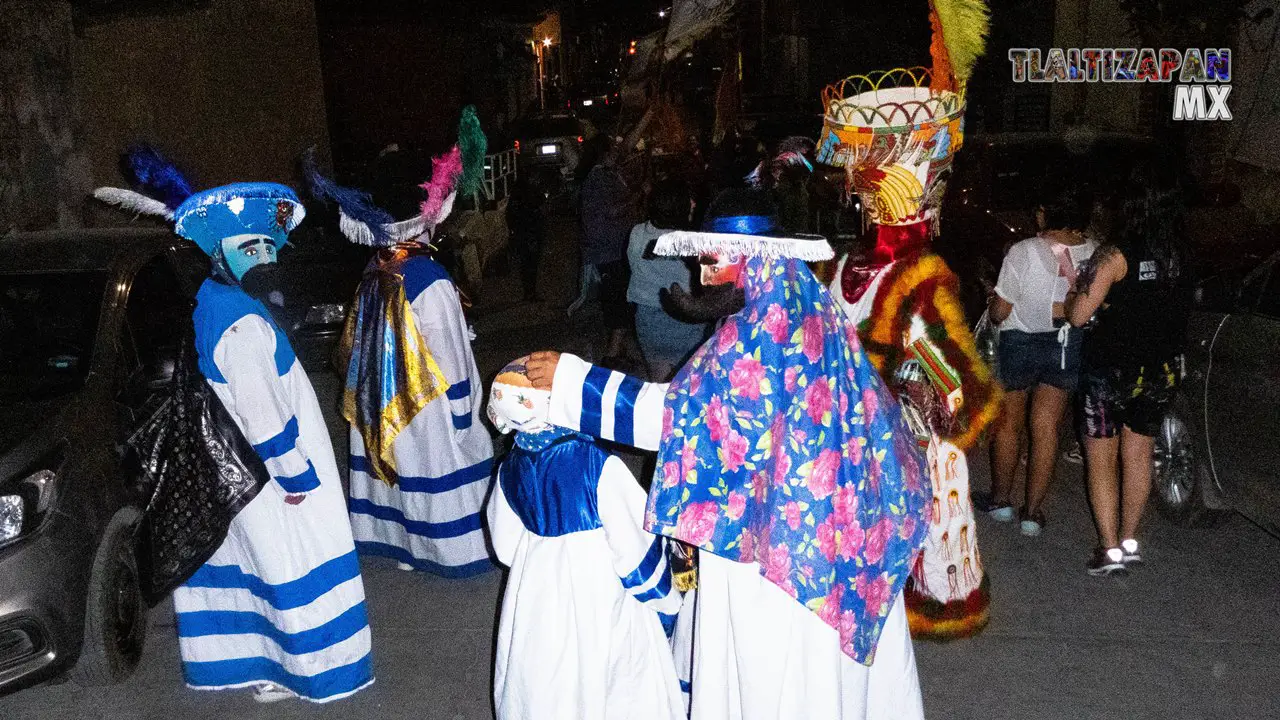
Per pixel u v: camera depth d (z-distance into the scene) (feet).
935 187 12.51
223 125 39.99
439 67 67.10
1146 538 18.53
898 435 10.25
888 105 12.31
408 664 15.07
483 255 42.88
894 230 12.55
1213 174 40.70
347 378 17.04
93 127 31.91
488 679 14.65
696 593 10.69
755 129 41.68
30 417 13.69
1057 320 17.11
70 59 30.42
